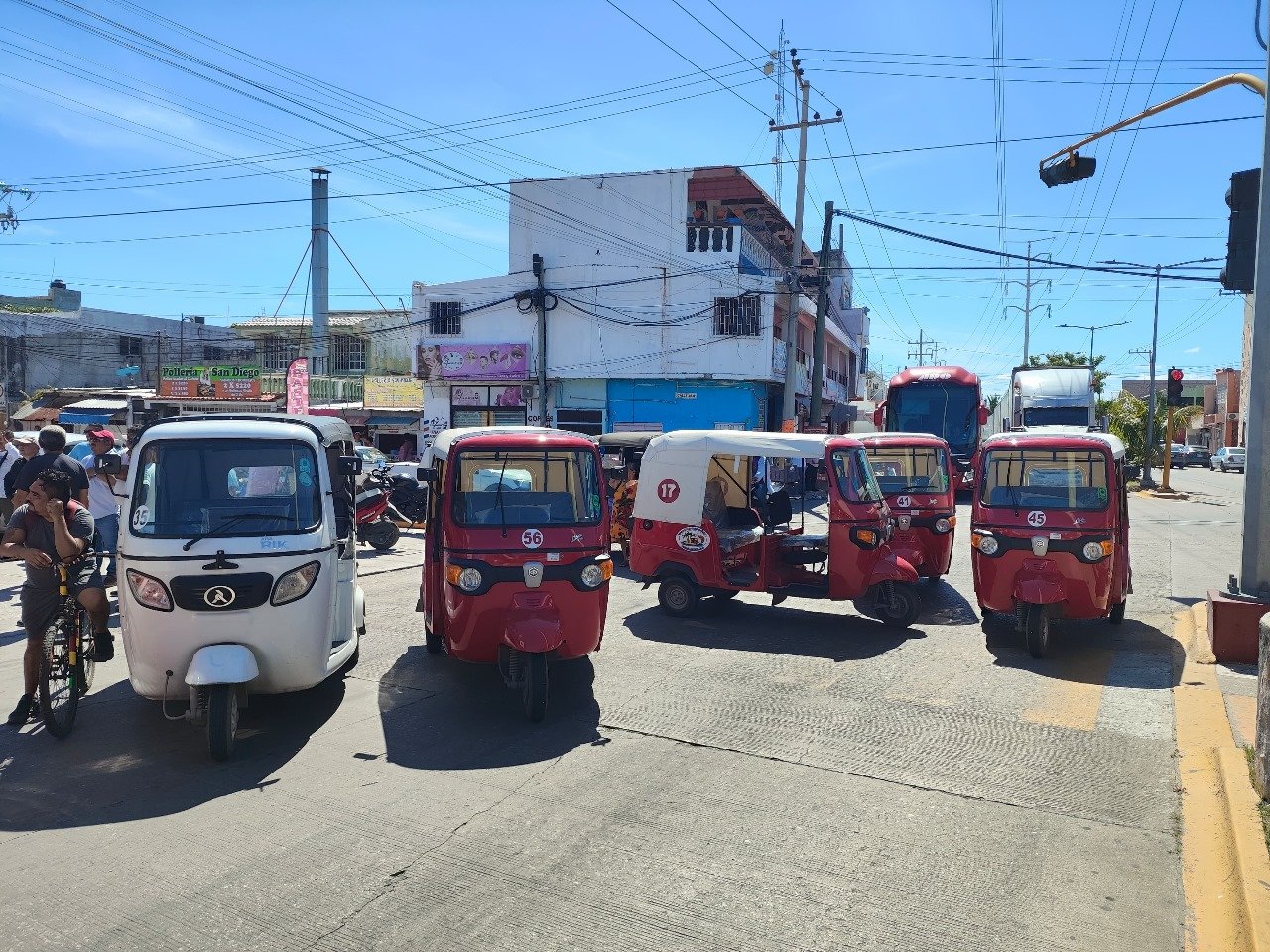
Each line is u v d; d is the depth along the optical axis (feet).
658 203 99.60
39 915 12.97
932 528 38.99
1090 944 12.42
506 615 22.45
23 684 24.02
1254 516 26.43
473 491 23.38
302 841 15.33
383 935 12.47
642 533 34.24
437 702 23.26
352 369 129.70
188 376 121.70
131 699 23.15
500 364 102.68
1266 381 26.23
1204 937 12.48
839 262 146.20
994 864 14.64
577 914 13.02
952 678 25.44
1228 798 15.85
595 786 17.72
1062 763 19.02
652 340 99.86
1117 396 139.44
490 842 15.29
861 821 16.17
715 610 34.96
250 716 22.07
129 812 16.51
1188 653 27.63
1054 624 32.42
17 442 35.06
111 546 32.30
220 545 19.57
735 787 17.66
